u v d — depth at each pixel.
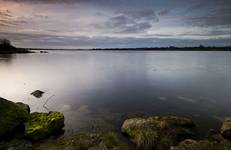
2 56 110.38
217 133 11.84
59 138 11.48
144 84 31.12
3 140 11.13
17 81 33.59
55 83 31.88
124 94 24.41
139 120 12.38
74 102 20.41
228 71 47.22
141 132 11.06
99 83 32.03
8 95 23.39
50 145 10.34
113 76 39.94
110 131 12.52
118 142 10.38
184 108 18.53
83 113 16.67
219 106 19.20
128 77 38.53
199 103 20.25
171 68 55.31
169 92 25.47
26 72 46.34
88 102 20.48
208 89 27.14
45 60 92.00
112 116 15.94
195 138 11.80
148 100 21.47
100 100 21.36
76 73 44.94
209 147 9.30
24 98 21.94
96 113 16.72
